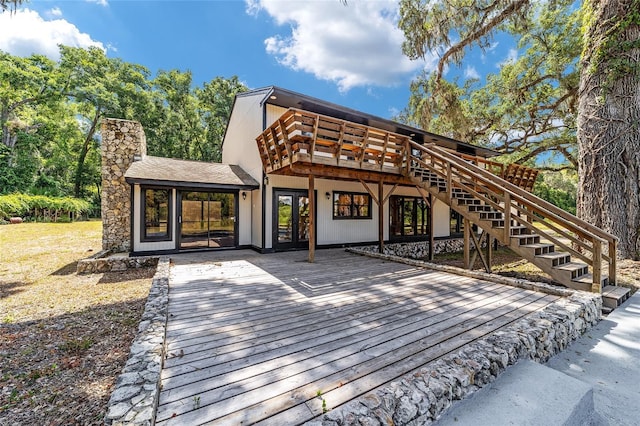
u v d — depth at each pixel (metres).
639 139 6.20
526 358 2.58
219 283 4.91
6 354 3.20
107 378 2.76
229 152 12.40
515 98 13.69
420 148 7.54
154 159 9.55
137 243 7.78
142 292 5.53
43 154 26.34
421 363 2.39
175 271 5.86
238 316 3.42
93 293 5.46
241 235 9.35
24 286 5.92
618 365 2.79
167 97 24.25
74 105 24.20
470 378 2.10
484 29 9.99
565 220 4.91
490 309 3.68
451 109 13.17
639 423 2.05
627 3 6.02
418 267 6.25
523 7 9.40
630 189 6.23
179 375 2.19
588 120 6.73
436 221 12.36
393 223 11.13
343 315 3.46
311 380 2.14
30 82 20.17
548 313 3.24
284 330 3.03
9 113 22.45
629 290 4.65
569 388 2.19
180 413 1.78
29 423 2.16
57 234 13.66
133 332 3.79
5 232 13.96
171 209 8.20
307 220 9.16
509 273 7.00
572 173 17.64
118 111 21.28
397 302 3.95
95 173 27.95
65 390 2.57
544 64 13.12
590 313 3.71
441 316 3.44
